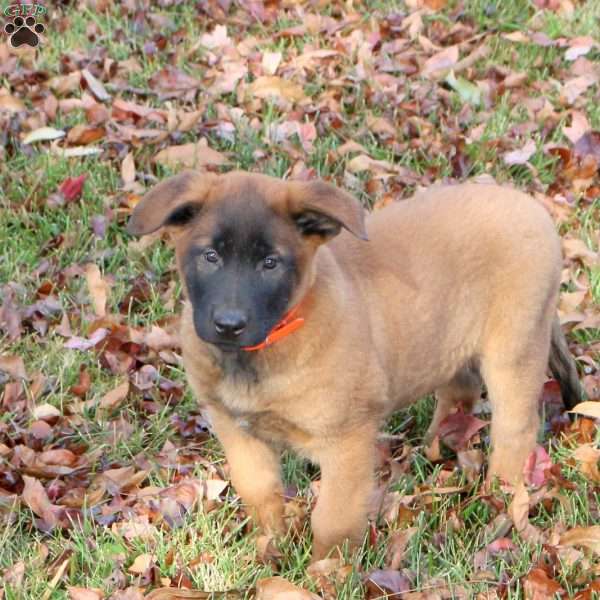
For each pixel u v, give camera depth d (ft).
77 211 30.63
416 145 33.58
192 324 19.30
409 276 20.53
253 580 20.02
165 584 19.74
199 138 33.76
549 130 35.19
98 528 21.11
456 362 21.76
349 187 31.65
